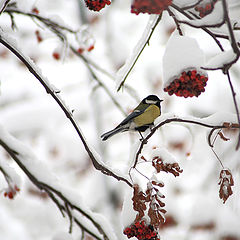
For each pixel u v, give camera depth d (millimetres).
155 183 4922
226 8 3930
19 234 10750
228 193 4902
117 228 12812
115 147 14602
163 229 9078
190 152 6383
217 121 5125
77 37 8969
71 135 14680
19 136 14258
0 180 9102
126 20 15789
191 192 11000
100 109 13617
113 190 13461
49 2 15852
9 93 14922
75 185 14539
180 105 13070
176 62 4465
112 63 14617
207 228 7594
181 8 4621
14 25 7578
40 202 12383
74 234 12109
